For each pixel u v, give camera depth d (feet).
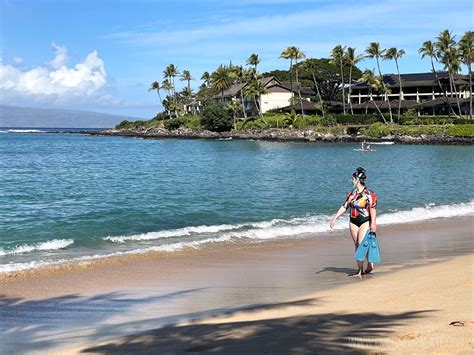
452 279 30.42
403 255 42.93
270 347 19.51
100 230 59.31
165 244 50.67
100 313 27.71
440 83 358.23
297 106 372.79
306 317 23.98
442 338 18.79
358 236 34.30
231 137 357.41
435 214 68.95
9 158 203.82
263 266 40.06
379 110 340.18
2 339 23.38
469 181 113.09
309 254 44.93
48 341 22.98
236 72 409.28
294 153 227.20
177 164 170.71
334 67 400.88
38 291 32.83
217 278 36.04
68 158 203.82
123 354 20.31
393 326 21.07
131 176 128.57
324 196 89.25
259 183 111.55
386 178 120.78
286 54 373.40
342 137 311.47
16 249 48.93
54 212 71.67
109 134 486.79
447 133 285.23
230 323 24.17
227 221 65.57
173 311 27.73
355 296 28.19
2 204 79.25
